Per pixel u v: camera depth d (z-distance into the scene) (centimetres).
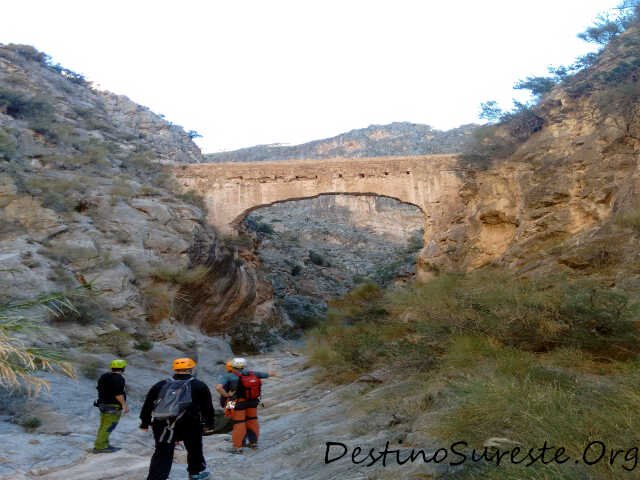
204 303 3020
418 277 3241
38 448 835
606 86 2464
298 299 5134
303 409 1201
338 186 3691
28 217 2370
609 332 870
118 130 5569
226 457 793
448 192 3512
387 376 1142
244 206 3766
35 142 3425
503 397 557
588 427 449
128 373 1788
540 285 1134
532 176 2500
